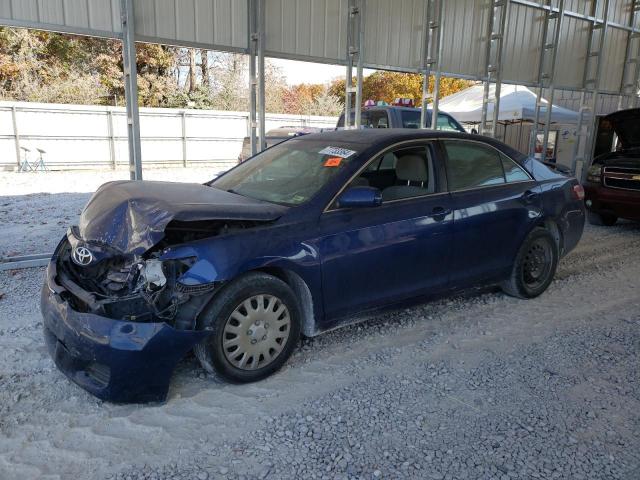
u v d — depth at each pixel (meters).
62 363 3.22
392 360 3.85
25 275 5.77
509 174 5.03
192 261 3.19
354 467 2.68
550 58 11.59
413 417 3.13
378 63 9.25
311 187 3.94
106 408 3.17
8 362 3.69
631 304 5.12
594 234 8.61
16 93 23.75
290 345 3.62
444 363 3.82
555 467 2.69
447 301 5.09
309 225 3.65
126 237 3.27
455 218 4.38
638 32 13.24
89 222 3.53
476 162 4.79
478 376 3.63
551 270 5.28
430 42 9.80
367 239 3.86
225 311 3.27
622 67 13.36
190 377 3.56
